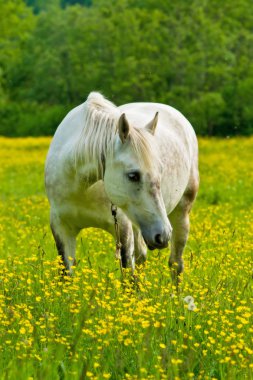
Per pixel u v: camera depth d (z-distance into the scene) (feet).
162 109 31.63
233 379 19.58
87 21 271.69
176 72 229.25
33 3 523.70
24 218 54.19
